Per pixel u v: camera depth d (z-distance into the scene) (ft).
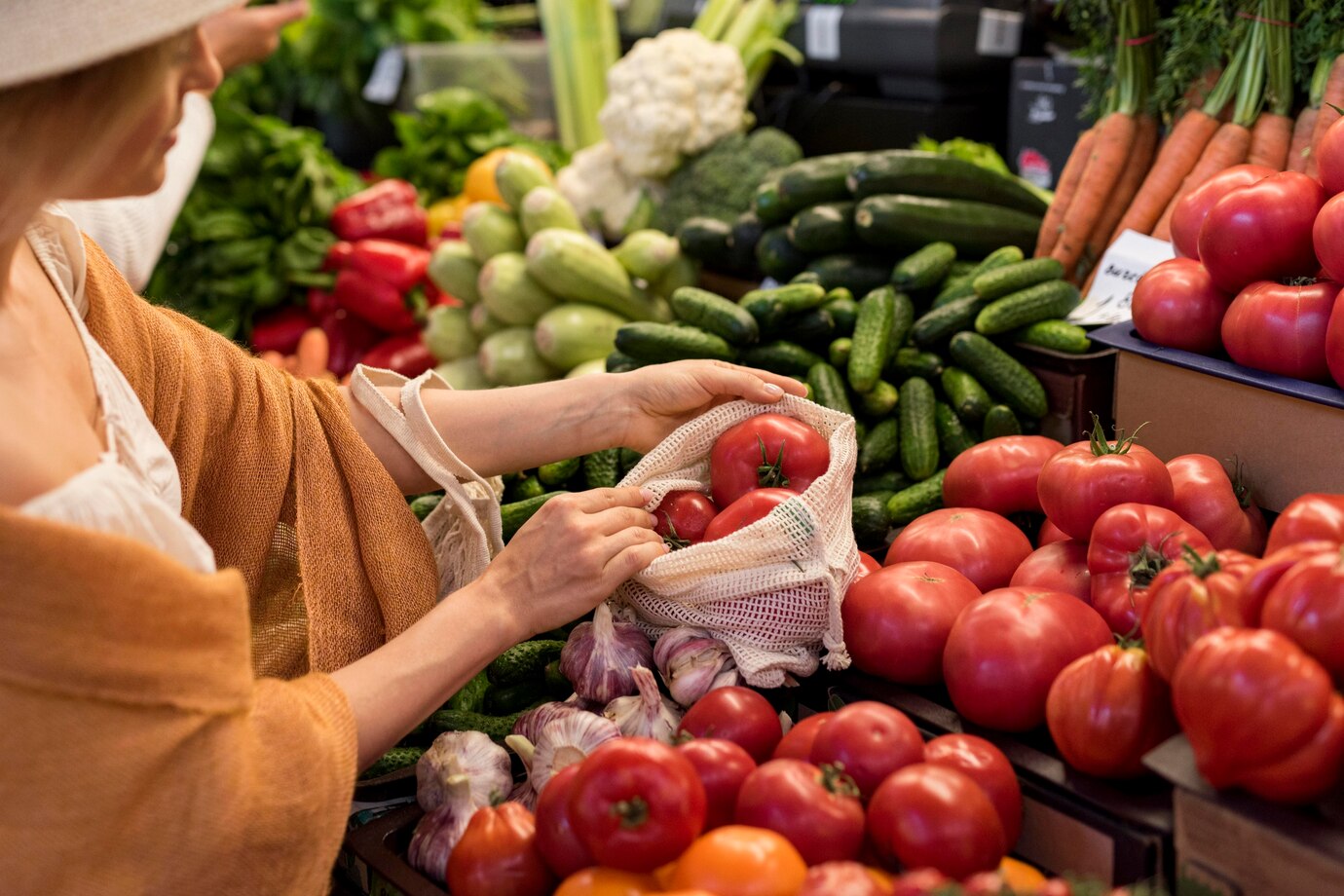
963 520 5.06
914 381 6.82
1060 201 7.63
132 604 3.05
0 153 2.94
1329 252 4.59
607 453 6.45
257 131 11.09
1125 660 3.61
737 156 9.68
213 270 10.73
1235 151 6.61
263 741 3.42
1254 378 4.95
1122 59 7.38
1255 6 6.51
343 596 4.74
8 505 3.16
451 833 3.99
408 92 13.89
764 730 4.09
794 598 4.43
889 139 10.65
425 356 10.48
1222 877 3.17
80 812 3.05
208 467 4.77
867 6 10.52
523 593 4.25
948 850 3.28
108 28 2.87
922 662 4.35
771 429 4.82
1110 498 4.46
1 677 2.93
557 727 4.24
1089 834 3.58
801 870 3.25
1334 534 3.72
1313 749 2.96
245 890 3.31
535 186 8.58
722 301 7.01
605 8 12.25
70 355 3.85
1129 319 6.36
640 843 3.32
